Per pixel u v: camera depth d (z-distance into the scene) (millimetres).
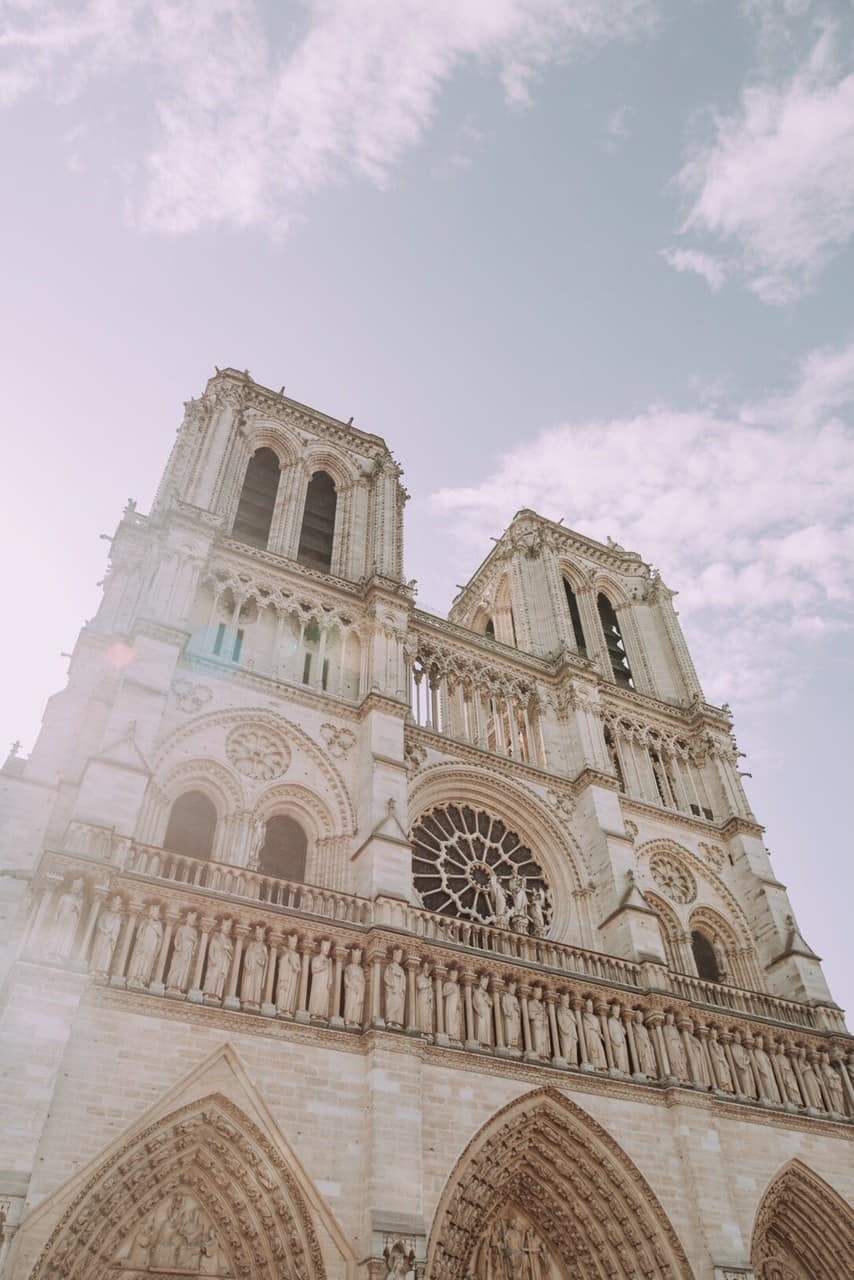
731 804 56156
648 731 59688
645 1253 33469
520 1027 36562
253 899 34406
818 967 47938
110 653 43219
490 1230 33594
